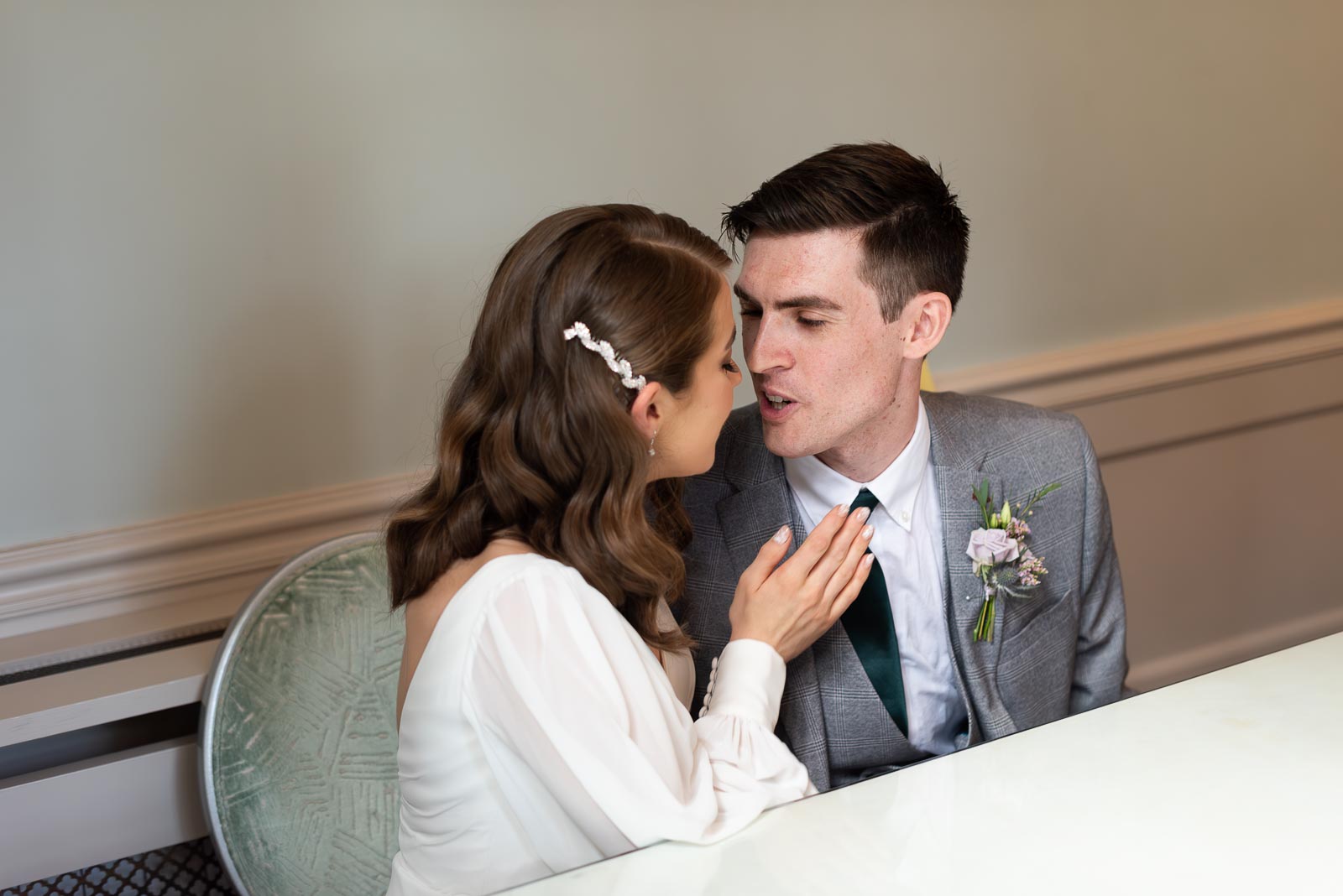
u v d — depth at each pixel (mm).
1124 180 2488
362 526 1905
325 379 1852
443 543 1139
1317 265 2787
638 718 1007
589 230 1121
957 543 1472
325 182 1789
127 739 1688
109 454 1738
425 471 1942
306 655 1573
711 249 1190
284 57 1728
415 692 1105
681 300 1126
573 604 1057
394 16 1782
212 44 1684
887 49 2178
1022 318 2441
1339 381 2855
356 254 1832
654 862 781
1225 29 2525
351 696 1594
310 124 1763
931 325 1360
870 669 1406
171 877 1838
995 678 1509
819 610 1237
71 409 1703
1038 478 1553
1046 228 2420
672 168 2041
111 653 1696
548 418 1110
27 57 1591
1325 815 786
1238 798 812
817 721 1375
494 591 1065
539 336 1110
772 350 1314
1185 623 2834
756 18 2049
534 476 1114
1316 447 2912
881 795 840
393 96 1807
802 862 768
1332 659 1030
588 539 1124
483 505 1145
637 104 1986
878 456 1414
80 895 1777
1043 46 2330
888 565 1463
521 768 1058
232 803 1516
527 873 1107
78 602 1731
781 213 1282
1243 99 2590
